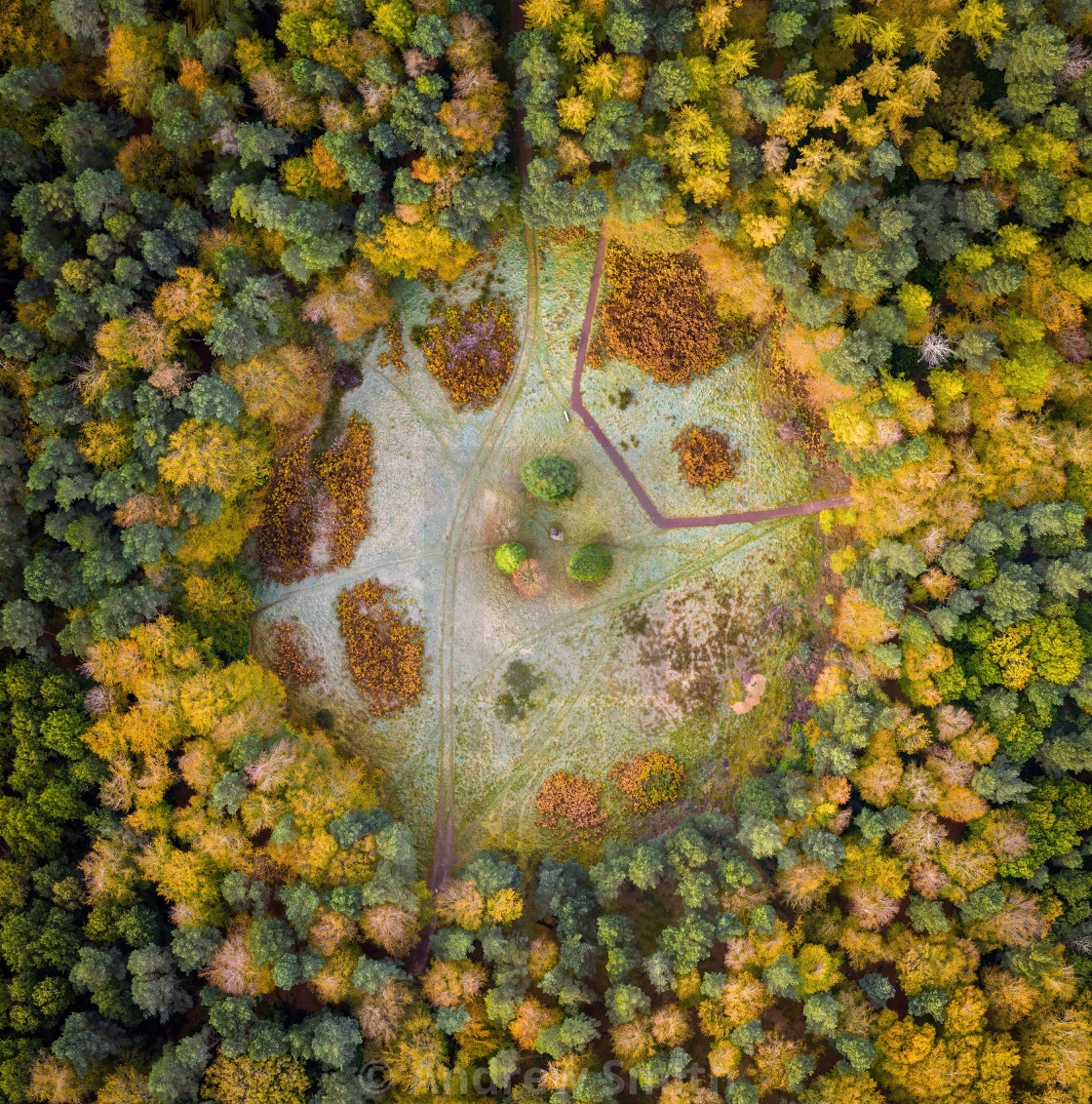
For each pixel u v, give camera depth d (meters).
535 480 51.03
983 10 47.12
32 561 49.38
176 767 50.09
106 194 47.66
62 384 49.75
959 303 50.66
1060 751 48.34
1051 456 49.06
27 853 47.91
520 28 53.56
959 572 48.78
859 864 48.16
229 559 52.50
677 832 50.44
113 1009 46.62
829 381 52.06
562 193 49.44
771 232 48.78
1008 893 48.47
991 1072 46.00
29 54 49.12
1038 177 47.94
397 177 47.81
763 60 51.22
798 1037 49.12
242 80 50.16
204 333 51.22
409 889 47.88
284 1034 46.72
